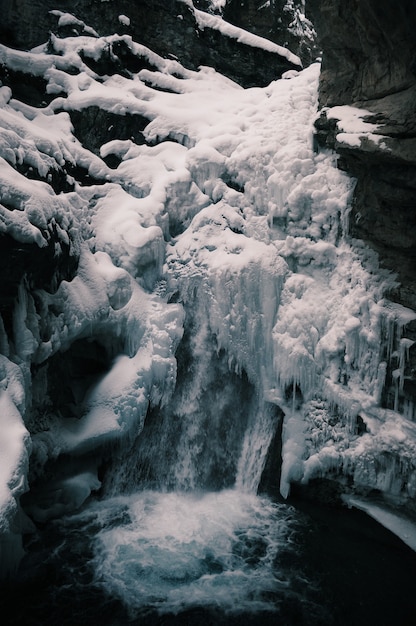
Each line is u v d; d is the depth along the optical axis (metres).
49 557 5.42
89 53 8.38
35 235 5.17
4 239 4.95
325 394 6.59
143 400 6.59
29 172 6.07
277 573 5.34
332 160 7.25
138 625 4.62
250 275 7.03
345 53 6.62
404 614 4.86
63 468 6.24
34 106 7.88
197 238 7.44
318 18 6.60
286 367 6.79
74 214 6.79
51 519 5.98
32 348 5.37
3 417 4.61
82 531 5.87
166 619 4.68
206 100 8.91
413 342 5.93
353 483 6.35
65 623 4.61
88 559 5.42
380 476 6.12
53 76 7.95
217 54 9.82
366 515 6.25
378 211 6.41
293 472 6.53
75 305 6.20
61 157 6.84
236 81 10.04
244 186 7.68
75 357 6.75
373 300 6.41
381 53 6.01
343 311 6.57
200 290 7.20
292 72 9.83
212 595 4.99
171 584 5.12
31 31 8.34
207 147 7.82
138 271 7.14
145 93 8.59
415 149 5.43
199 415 7.00
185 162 7.83
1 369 4.86
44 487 6.08
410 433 5.93
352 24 6.15
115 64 8.55
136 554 5.53
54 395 6.28
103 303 6.57
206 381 7.09
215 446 6.96
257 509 6.44
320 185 7.18
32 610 4.75
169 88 8.98
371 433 6.19
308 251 7.07
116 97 8.08
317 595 5.05
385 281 6.38
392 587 5.20
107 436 6.33
